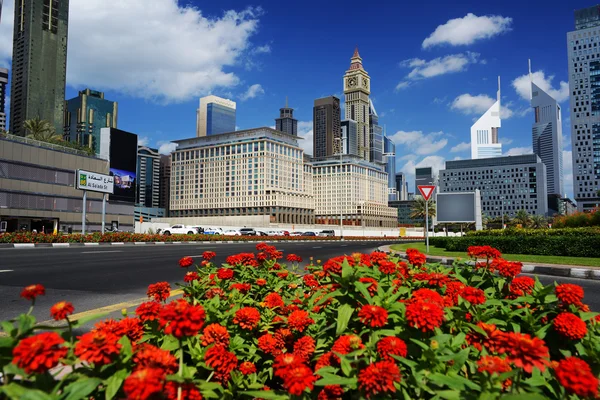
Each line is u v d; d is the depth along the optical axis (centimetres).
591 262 1323
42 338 174
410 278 425
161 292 349
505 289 397
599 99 16600
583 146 16788
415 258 459
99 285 902
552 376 234
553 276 1198
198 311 191
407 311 232
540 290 329
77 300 733
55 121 17038
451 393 201
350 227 8950
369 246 3334
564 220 3731
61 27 17475
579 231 1920
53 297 757
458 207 2823
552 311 309
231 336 315
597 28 16838
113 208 6356
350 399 239
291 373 194
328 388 225
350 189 17688
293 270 740
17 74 16750
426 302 236
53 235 2723
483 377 205
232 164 15450
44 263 1341
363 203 17812
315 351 281
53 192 5325
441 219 2855
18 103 16700
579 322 252
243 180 15138
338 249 2689
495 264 410
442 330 290
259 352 317
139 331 259
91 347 192
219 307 352
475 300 302
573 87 17188
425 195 1862
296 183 15950
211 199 15925
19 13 16838
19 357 168
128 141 8119
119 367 207
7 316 605
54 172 5353
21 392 169
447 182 19775
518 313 316
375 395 206
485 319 304
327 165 18325
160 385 156
